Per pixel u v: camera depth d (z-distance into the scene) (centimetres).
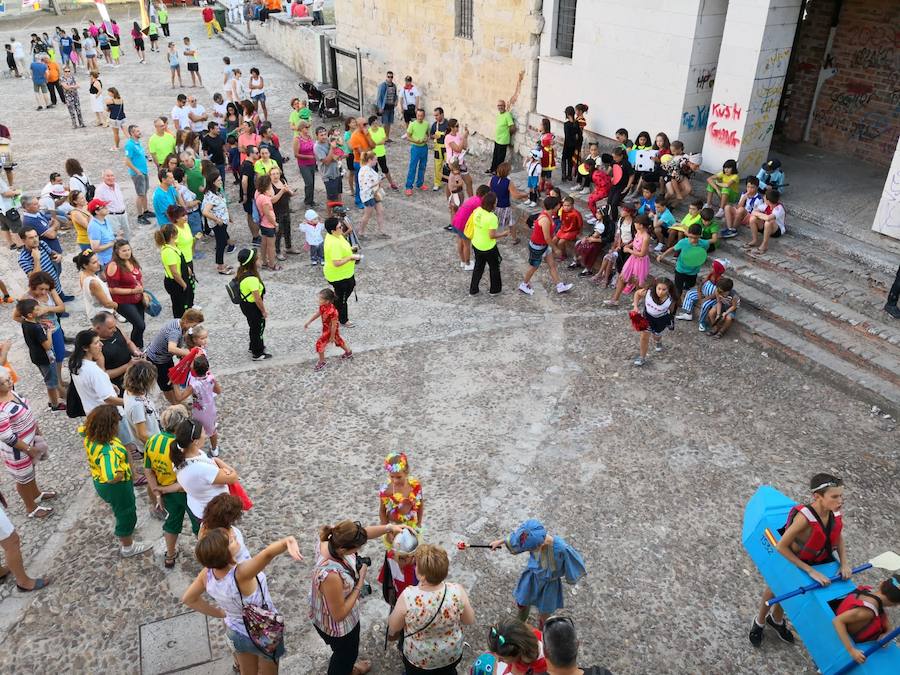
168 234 969
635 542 661
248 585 455
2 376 657
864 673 450
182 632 575
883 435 800
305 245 1380
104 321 775
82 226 1171
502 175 1313
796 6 1128
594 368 941
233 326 1070
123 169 1775
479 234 1098
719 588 616
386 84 1964
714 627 579
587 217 1327
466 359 969
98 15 4091
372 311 1113
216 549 439
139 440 693
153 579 625
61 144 1988
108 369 781
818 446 785
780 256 1065
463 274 1239
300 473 753
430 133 1645
